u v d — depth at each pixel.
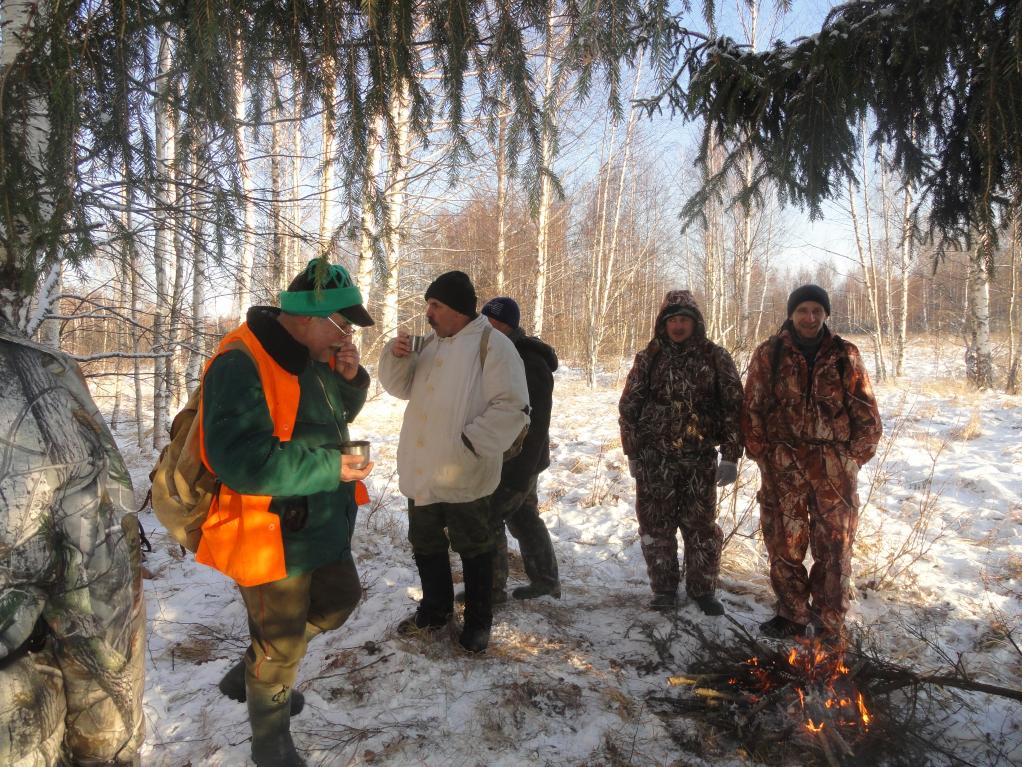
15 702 1.13
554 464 7.54
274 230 3.03
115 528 1.30
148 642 3.12
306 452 1.94
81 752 1.31
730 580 4.19
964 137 2.42
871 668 2.62
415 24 1.77
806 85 2.56
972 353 14.45
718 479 3.59
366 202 1.82
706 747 2.45
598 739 2.48
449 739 2.44
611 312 24.83
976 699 2.79
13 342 1.22
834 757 2.28
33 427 1.17
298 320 2.10
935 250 2.87
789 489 3.37
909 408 10.35
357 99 1.76
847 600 3.24
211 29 1.59
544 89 1.91
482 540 3.01
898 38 2.25
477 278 15.20
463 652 3.03
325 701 2.64
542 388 3.37
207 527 2.04
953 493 6.02
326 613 2.38
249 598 2.09
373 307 11.10
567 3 1.81
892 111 2.53
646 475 3.71
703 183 3.08
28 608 1.14
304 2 1.69
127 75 1.84
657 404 3.68
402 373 3.12
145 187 2.41
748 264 18.95
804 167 2.77
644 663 3.08
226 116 1.85
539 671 2.92
